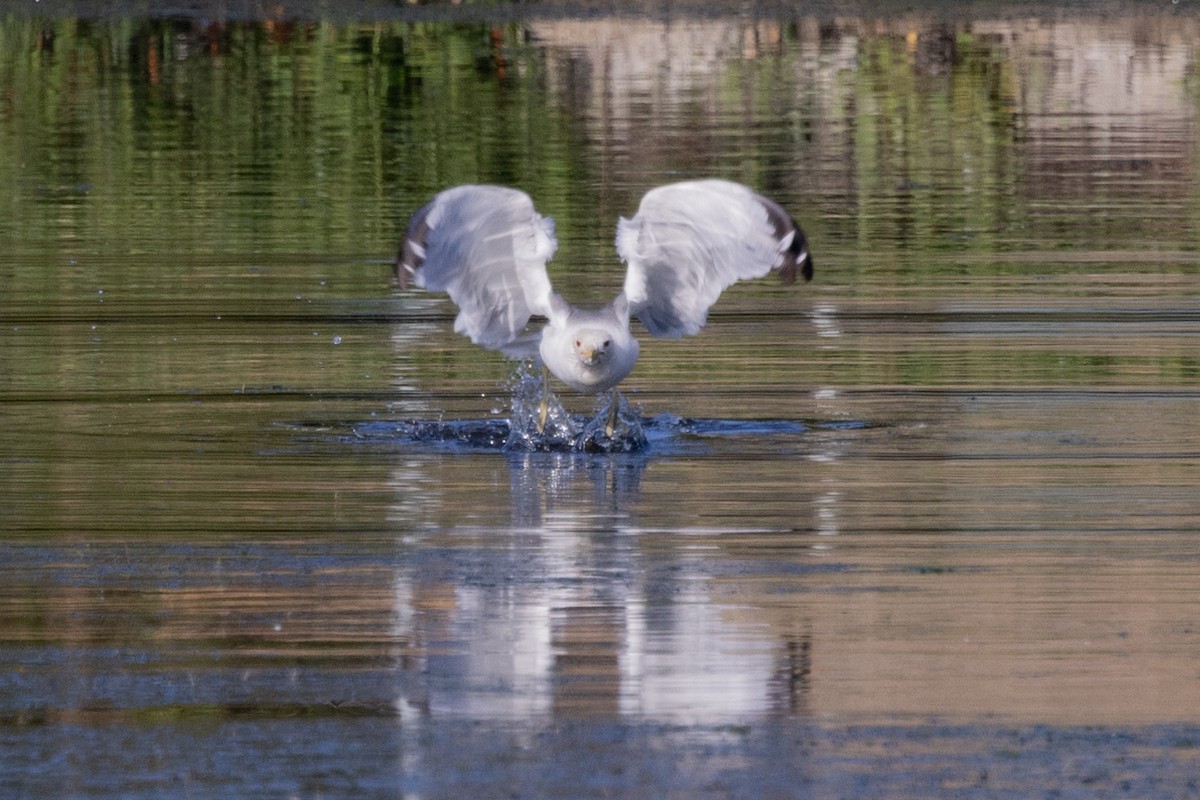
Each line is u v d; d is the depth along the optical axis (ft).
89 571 33.91
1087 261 66.74
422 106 101.04
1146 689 28.19
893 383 49.24
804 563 34.30
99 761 26.09
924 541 35.58
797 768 25.71
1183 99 104.73
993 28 124.06
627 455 42.65
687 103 101.91
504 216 41.50
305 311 58.70
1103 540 35.53
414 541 35.83
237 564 34.32
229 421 45.62
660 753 26.18
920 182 83.15
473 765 25.88
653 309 42.88
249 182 83.30
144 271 65.26
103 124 96.63
